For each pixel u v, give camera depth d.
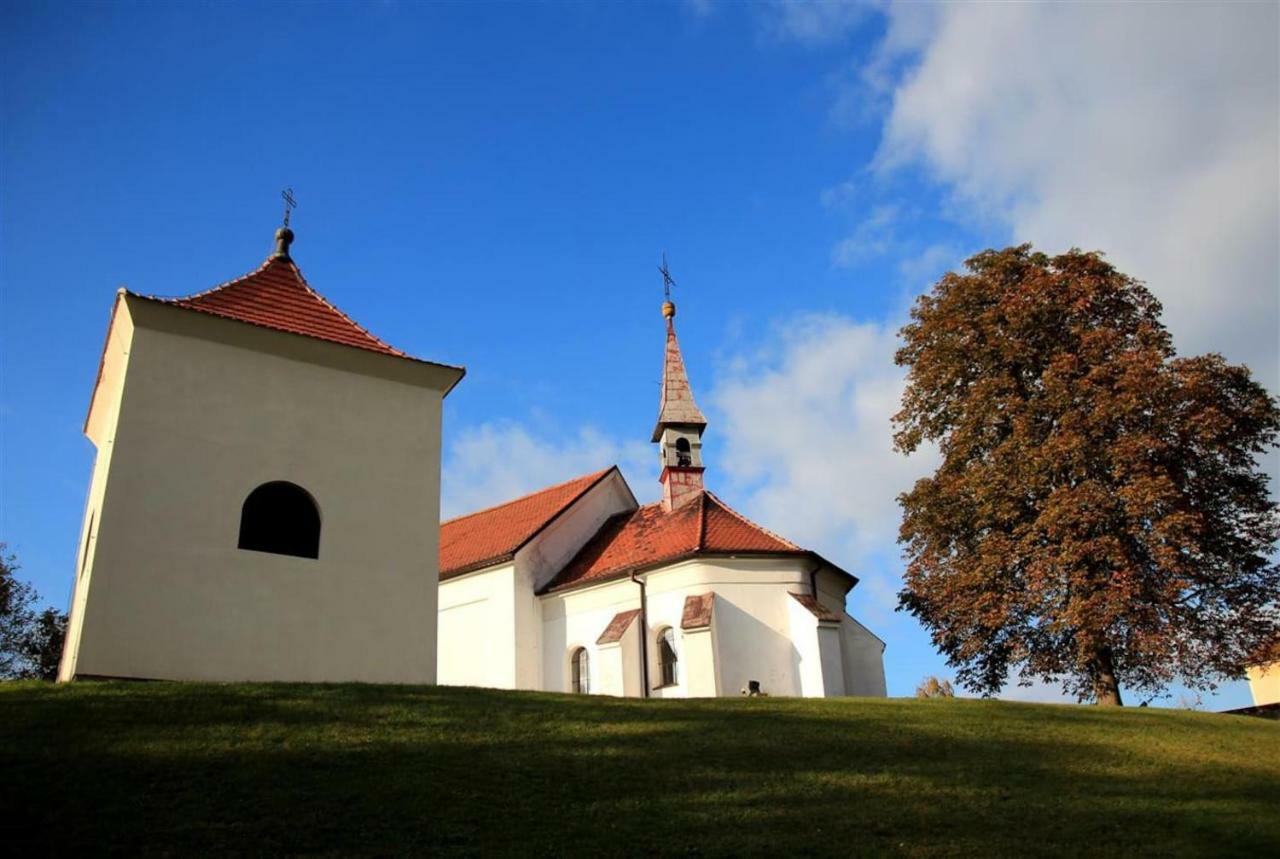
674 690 28.77
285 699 14.64
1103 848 10.98
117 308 19.05
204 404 19.03
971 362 31.88
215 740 12.31
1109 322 30.69
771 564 30.12
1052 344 30.69
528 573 32.88
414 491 21.12
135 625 17.08
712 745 14.48
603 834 10.50
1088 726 17.83
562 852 9.92
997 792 13.05
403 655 19.77
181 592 17.69
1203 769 15.07
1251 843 11.30
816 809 11.83
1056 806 12.55
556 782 12.12
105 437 20.55
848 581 32.69
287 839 9.66
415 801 10.95
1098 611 26.44
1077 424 27.98
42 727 12.21
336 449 20.39
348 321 22.33
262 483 19.23
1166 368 28.56
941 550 31.41
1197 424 27.38
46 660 35.03
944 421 32.66
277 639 18.45
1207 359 28.80
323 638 18.97
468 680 32.31
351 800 10.80
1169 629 26.28
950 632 30.75
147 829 9.59
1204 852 10.95
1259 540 28.53
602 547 34.38
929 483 31.80
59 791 10.24
